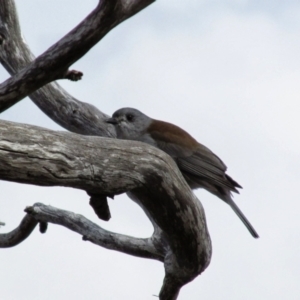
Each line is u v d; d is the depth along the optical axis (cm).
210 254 1131
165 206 1014
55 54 1005
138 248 1204
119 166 934
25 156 823
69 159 869
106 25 973
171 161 1008
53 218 1261
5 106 1061
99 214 1001
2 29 1430
